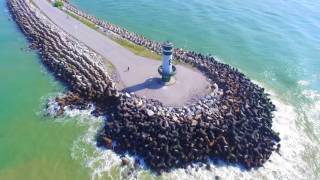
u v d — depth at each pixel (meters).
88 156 45.38
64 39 70.25
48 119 51.44
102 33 73.75
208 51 74.19
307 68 71.19
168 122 48.94
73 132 49.09
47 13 83.19
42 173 42.59
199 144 47.12
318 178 45.94
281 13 96.12
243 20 90.38
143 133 47.66
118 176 42.97
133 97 53.16
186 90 55.56
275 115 56.12
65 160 44.59
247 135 49.44
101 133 48.59
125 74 58.72
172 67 57.38
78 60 63.22
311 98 61.66
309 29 88.00
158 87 55.56
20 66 64.00
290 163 47.66
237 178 44.59
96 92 55.03
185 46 75.38
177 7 95.69
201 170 45.12
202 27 84.88
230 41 79.38
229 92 55.72
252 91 57.81
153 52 66.56
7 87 58.12
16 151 45.53
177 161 45.09
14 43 71.81
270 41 80.69
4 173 42.28
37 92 57.22
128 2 97.38
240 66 69.94
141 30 80.88
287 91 63.12
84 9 90.75
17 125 50.06
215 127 48.97
